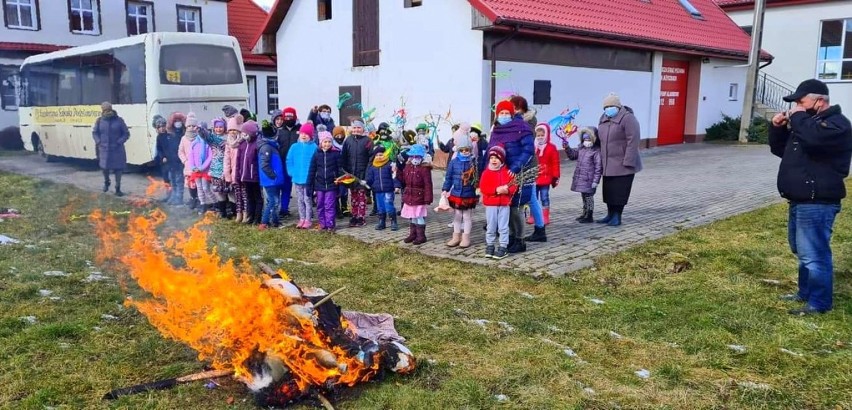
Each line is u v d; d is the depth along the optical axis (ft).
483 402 12.53
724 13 82.33
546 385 13.32
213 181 32.01
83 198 38.47
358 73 58.90
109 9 79.87
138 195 39.78
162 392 12.77
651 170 49.39
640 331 16.24
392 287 20.07
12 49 71.61
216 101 49.62
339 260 23.79
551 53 53.83
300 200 29.37
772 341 15.43
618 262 22.57
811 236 16.84
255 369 12.44
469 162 24.62
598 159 28.55
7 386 13.01
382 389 12.96
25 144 64.95
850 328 16.06
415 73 53.98
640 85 63.72
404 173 26.23
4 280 20.30
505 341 15.66
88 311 17.44
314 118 38.86
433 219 31.63
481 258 23.50
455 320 17.10
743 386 13.15
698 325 16.51
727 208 32.68
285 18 65.10
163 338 15.42
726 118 75.36
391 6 54.90
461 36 49.93
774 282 20.15
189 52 47.96
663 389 13.12
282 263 23.09
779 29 81.10
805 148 16.25
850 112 76.74
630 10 63.26
